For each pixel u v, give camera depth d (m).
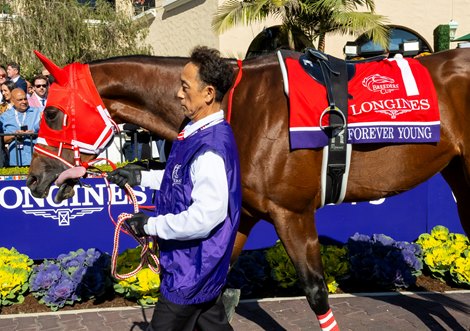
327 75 2.98
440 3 12.76
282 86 2.95
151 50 14.27
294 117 2.87
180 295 2.12
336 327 3.06
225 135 2.12
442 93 3.11
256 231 5.05
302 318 4.01
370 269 4.60
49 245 4.91
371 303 4.28
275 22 11.99
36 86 6.88
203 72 2.10
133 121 3.09
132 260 4.53
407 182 3.13
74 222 4.94
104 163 6.08
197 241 2.12
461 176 3.40
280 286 4.62
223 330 2.32
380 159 3.04
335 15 9.86
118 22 13.20
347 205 5.17
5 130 6.23
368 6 11.69
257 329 3.83
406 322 3.88
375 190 3.11
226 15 10.43
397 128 2.97
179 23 13.67
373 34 9.63
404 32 12.78
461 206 3.52
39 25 12.32
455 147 3.13
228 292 3.21
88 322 3.99
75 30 12.52
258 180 2.92
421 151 3.07
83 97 2.90
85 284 4.32
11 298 4.30
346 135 2.93
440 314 4.03
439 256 4.74
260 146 2.90
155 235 2.16
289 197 2.94
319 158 2.95
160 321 2.18
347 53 5.17
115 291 4.44
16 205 4.84
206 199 2.02
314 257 3.02
